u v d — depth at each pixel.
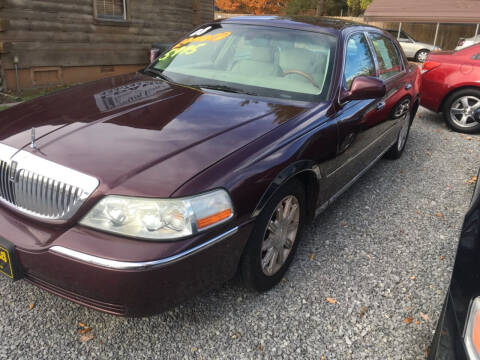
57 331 2.24
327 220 3.67
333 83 3.07
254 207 2.19
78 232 1.90
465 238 1.68
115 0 9.17
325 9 31.69
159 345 2.21
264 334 2.33
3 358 2.05
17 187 2.09
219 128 2.37
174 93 2.87
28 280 2.05
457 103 6.85
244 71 3.20
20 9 7.33
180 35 11.15
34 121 2.40
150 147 2.11
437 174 4.97
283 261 2.71
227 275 2.22
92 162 1.98
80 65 8.70
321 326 2.42
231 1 30.97
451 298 1.54
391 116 4.23
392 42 4.77
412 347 2.33
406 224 3.69
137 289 1.84
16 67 7.43
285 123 2.58
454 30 26.64
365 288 2.78
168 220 1.85
